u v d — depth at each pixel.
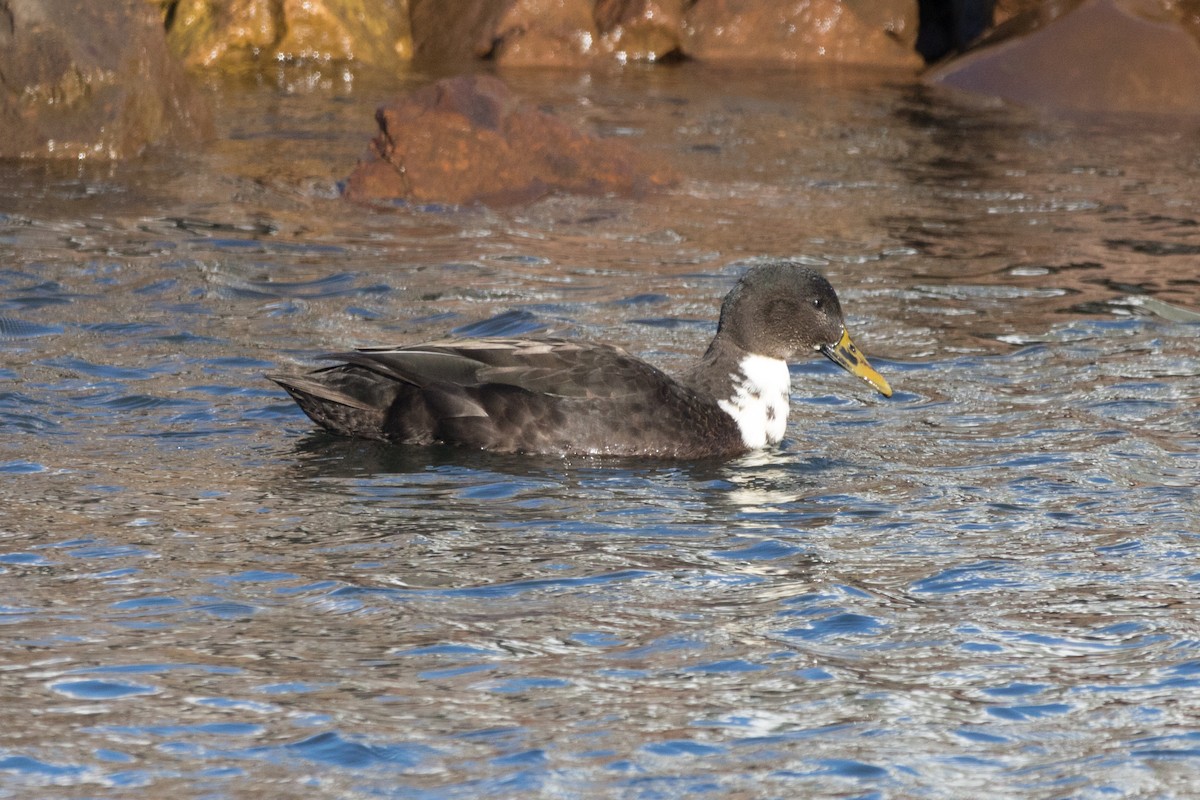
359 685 8.94
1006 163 26.69
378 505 11.94
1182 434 14.05
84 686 8.81
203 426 13.66
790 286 13.97
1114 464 13.23
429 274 19.11
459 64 34.41
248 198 22.42
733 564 10.98
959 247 21.25
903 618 10.07
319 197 22.72
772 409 13.93
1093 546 11.38
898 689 9.05
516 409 13.21
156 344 15.93
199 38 32.69
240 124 27.41
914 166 26.38
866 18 35.91
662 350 16.48
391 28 34.94
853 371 14.06
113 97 24.38
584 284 18.98
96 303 17.25
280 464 12.80
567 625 9.84
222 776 7.92
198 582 10.33
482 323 17.22
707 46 35.81
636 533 11.55
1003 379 15.78
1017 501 12.37
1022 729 8.62
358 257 19.77
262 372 15.21
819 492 12.61
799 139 28.22
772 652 9.52
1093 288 19.27
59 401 14.09
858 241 21.48
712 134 28.34
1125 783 8.04
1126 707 8.86
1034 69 32.47
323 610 9.95
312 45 33.38
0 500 11.65
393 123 23.19
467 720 8.56
